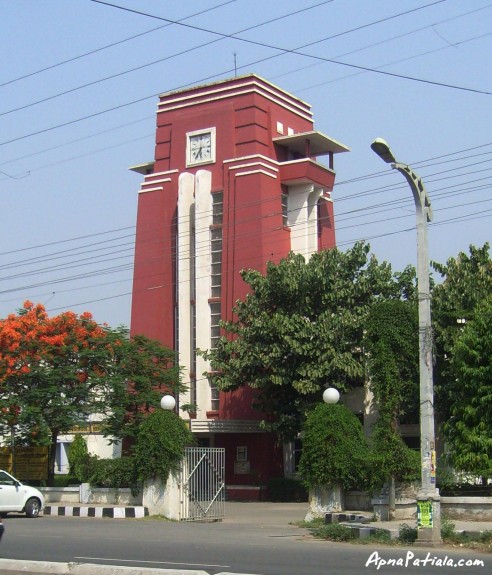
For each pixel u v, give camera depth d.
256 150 36.91
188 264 37.22
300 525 21.88
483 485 22.42
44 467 31.42
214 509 25.39
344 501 22.59
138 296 38.69
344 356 29.56
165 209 38.69
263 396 32.03
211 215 37.22
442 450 28.06
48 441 28.95
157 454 24.50
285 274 30.91
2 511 24.56
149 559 14.52
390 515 20.50
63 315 31.03
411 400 27.31
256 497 34.00
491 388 22.31
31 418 28.97
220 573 12.01
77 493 27.55
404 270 31.12
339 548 16.20
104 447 44.34
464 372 22.69
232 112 37.75
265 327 30.39
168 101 39.78
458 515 20.31
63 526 21.84
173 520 24.06
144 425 25.08
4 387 29.45
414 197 17.12
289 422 31.22
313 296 31.11
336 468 22.08
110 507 25.12
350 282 30.95
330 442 22.28
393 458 20.00
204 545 16.89
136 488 26.23
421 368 16.78
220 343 32.34
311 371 29.67
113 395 31.30
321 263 31.05
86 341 30.97
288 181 37.47
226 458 35.53
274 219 36.66
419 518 16.31
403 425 31.27
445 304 28.19
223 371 32.34
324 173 38.31
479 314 23.38
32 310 31.38
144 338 34.66
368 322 19.88
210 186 37.38
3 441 31.89
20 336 29.89
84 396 30.39
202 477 25.16
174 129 39.31
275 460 35.19
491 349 22.44
